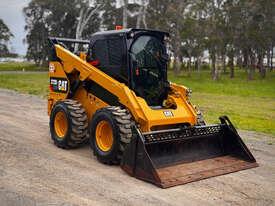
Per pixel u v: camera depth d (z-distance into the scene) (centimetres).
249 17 4422
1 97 1689
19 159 714
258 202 557
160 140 648
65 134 778
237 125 1238
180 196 563
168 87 791
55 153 764
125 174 646
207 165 684
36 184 589
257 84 3788
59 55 835
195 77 4697
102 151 698
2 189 564
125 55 735
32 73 4509
